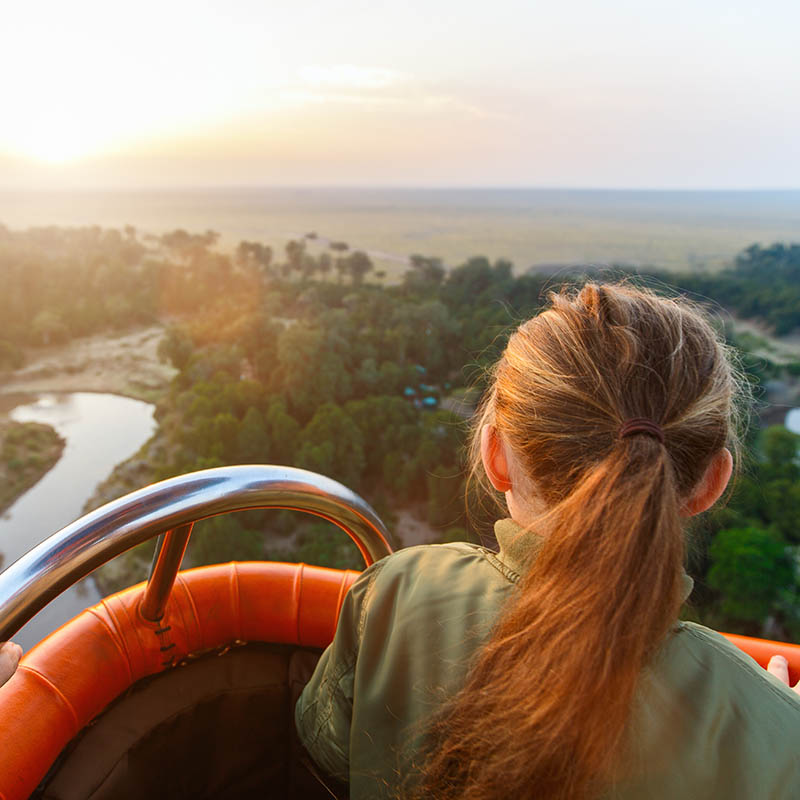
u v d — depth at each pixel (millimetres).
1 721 774
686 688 566
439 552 758
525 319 729
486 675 562
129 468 42250
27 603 644
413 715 671
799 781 535
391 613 733
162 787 950
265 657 1010
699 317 661
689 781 532
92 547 679
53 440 47125
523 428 636
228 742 1001
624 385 583
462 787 610
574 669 496
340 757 809
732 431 637
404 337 65875
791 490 32781
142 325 80875
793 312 61094
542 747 512
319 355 58969
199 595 975
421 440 47625
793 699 578
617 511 518
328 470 46406
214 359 61875
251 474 801
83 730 884
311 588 1013
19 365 65188
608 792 534
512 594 615
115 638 895
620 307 636
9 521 34094
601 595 500
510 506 713
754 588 30562
